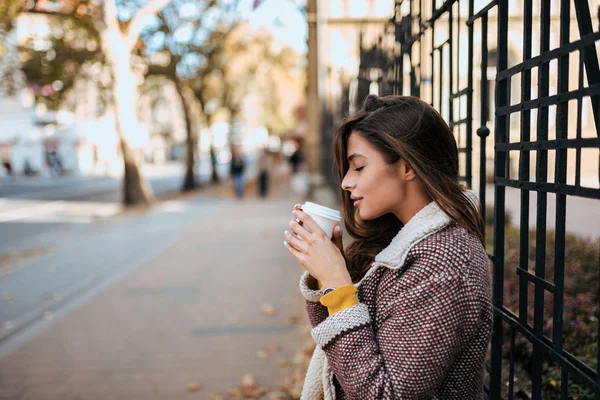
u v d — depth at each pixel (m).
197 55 20.62
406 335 1.04
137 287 6.17
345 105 7.04
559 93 1.20
